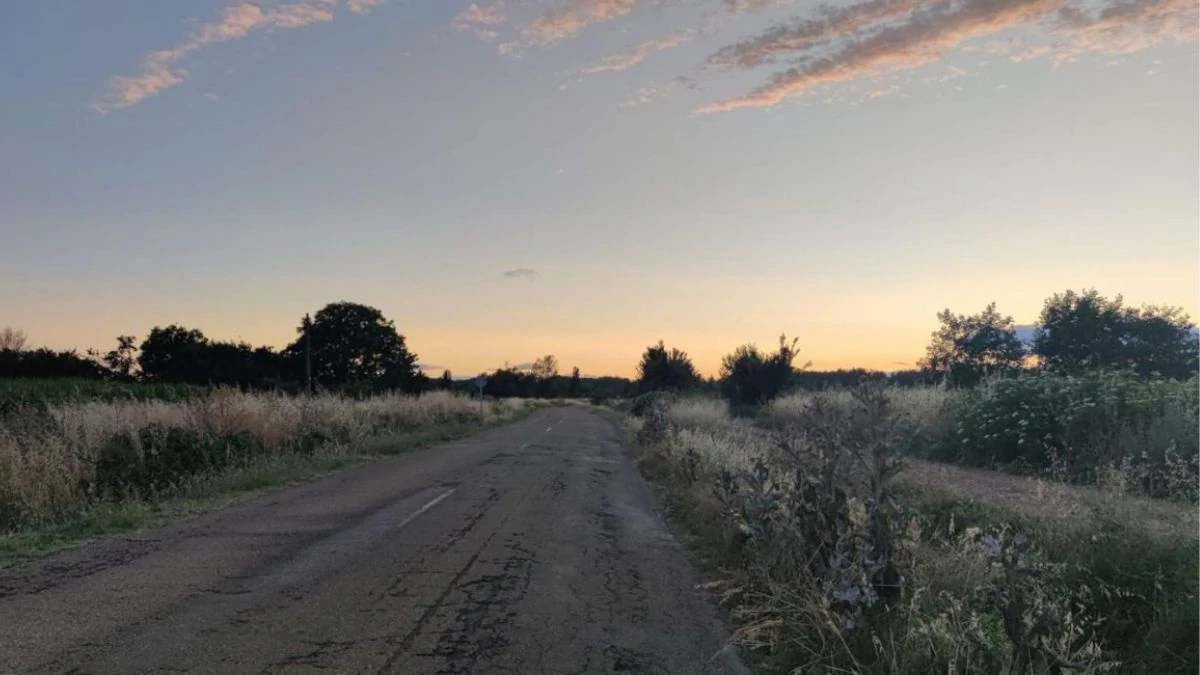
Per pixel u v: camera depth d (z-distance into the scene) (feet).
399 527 35.27
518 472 59.06
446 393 154.10
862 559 18.78
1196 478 30.04
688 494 43.01
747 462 44.04
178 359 178.81
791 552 21.48
